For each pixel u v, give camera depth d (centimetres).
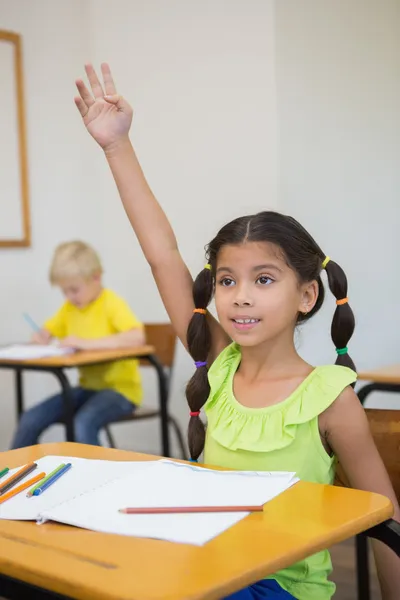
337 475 126
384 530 92
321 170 359
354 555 268
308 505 91
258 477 101
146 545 79
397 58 398
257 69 348
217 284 125
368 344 378
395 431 135
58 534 84
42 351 310
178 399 396
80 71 424
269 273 120
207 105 369
